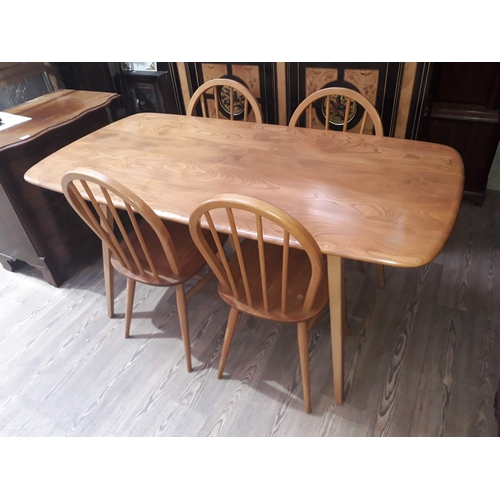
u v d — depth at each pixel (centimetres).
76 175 112
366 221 110
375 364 159
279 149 151
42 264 199
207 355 170
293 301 129
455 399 146
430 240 102
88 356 173
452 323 172
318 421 144
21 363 171
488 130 212
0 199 177
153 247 160
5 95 245
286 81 224
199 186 132
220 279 130
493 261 201
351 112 219
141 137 170
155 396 156
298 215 115
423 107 200
